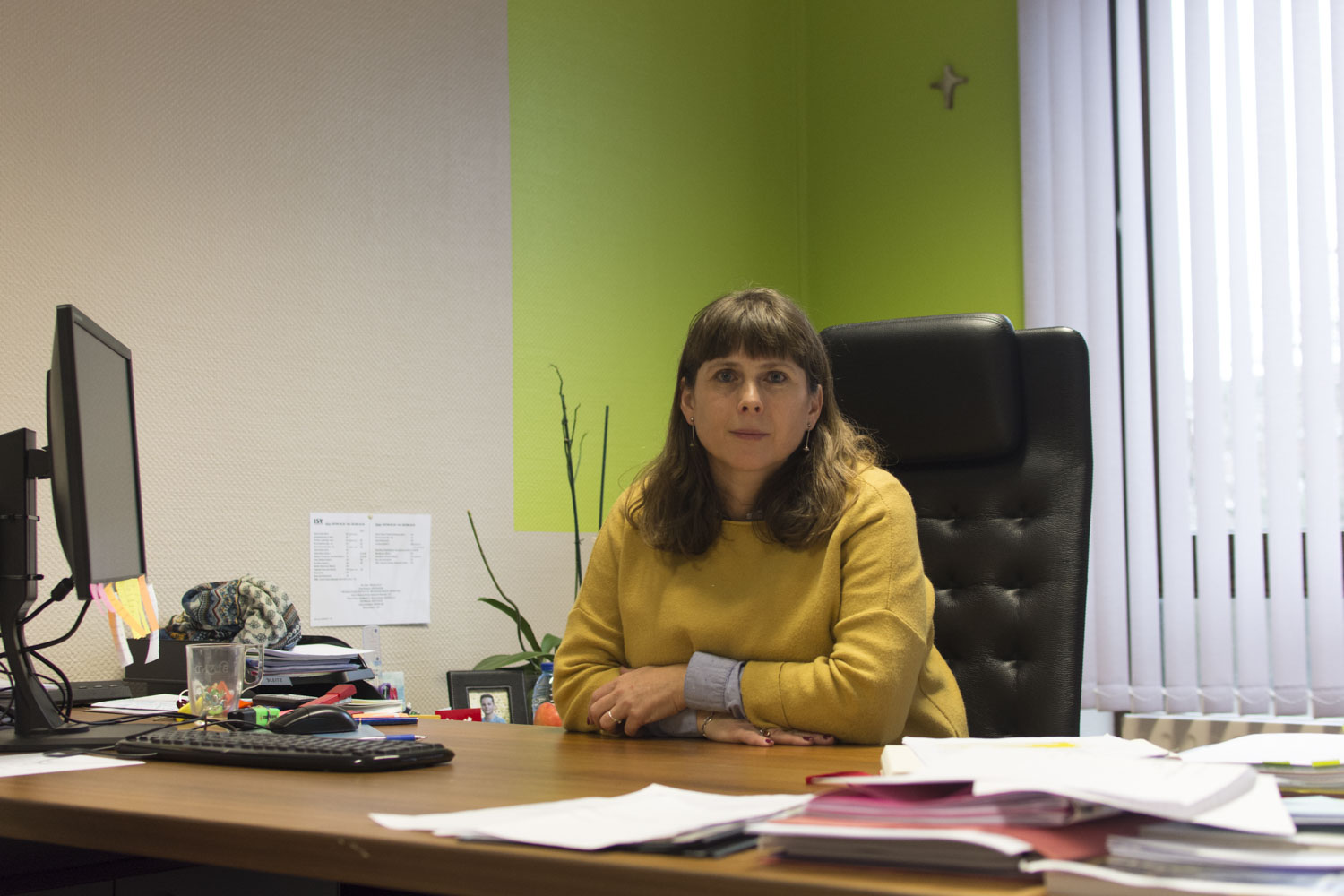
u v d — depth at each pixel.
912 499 1.83
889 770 0.82
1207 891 0.53
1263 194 2.90
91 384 1.39
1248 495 2.92
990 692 1.71
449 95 2.68
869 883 0.58
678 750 1.21
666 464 1.46
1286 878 0.55
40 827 0.88
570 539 2.90
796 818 0.65
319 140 2.43
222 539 2.21
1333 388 2.83
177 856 0.80
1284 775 0.84
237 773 1.04
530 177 2.90
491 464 2.70
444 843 0.68
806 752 1.18
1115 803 0.60
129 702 1.73
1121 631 3.03
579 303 3.00
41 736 1.32
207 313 2.22
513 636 2.72
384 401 2.50
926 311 3.50
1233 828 0.59
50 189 2.04
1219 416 2.96
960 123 3.46
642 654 1.45
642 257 3.20
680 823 0.69
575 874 0.64
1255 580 2.90
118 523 1.51
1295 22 2.88
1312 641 2.82
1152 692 2.99
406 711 1.80
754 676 1.32
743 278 3.54
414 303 2.57
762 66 3.68
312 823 0.76
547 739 1.35
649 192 3.23
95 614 2.01
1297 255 2.88
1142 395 3.06
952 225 3.46
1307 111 2.86
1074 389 1.77
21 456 1.37
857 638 1.30
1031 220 3.24
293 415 2.34
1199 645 2.96
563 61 3.01
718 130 3.49
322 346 2.39
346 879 0.71
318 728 1.32
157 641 1.79
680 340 3.31
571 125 3.02
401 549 2.50
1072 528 1.72
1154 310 3.09
